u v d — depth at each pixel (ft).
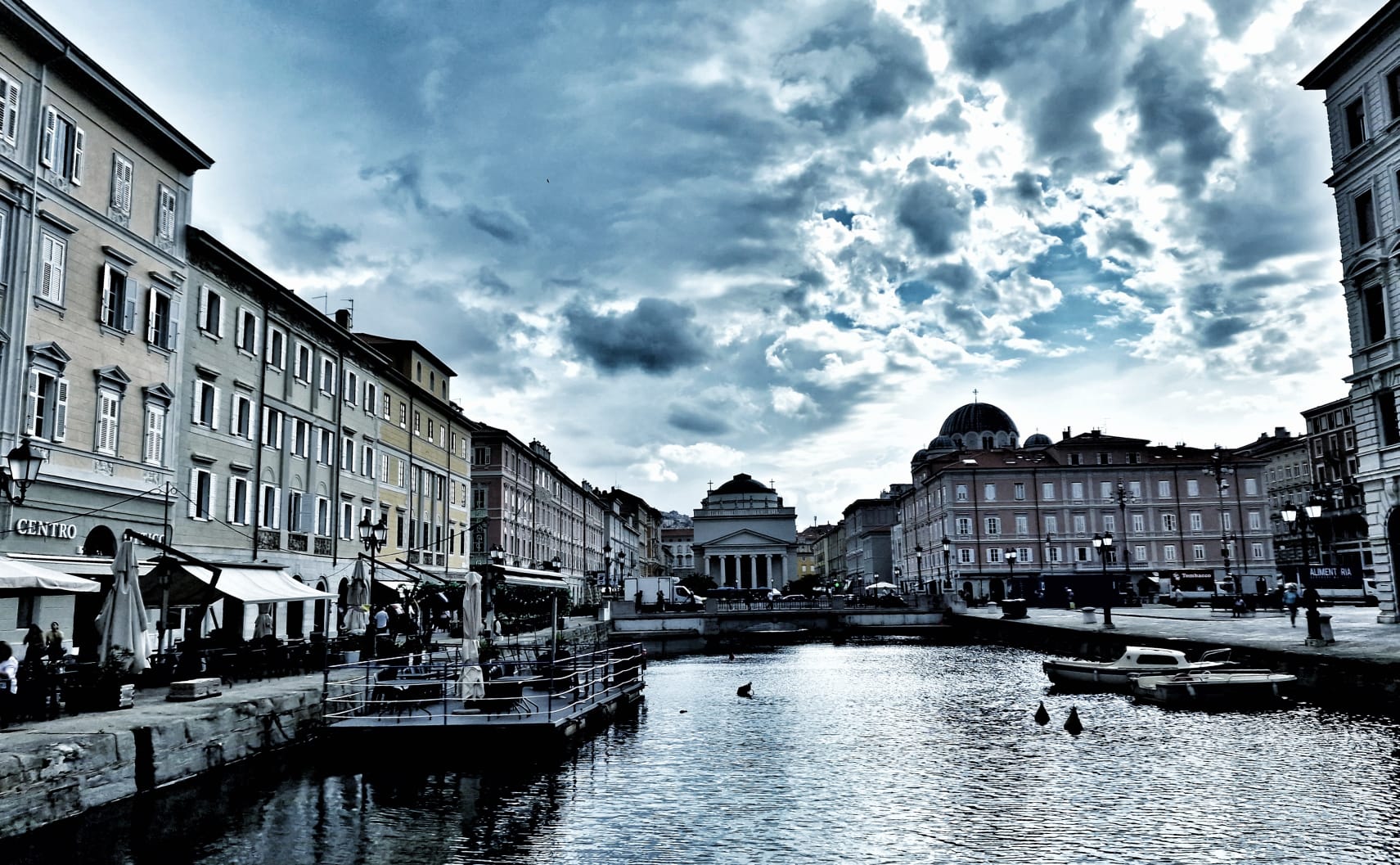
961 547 326.44
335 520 153.07
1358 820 51.01
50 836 49.06
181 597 87.86
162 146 108.47
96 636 86.43
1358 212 128.57
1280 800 55.57
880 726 89.76
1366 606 195.42
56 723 58.39
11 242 85.30
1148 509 326.44
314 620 143.43
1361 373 126.93
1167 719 86.74
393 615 134.21
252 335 129.49
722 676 148.15
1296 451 365.40
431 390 204.95
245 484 125.80
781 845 50.03
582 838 51.62
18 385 85.30
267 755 69.92
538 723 73.26
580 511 378.94
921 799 59.52
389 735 72.54
